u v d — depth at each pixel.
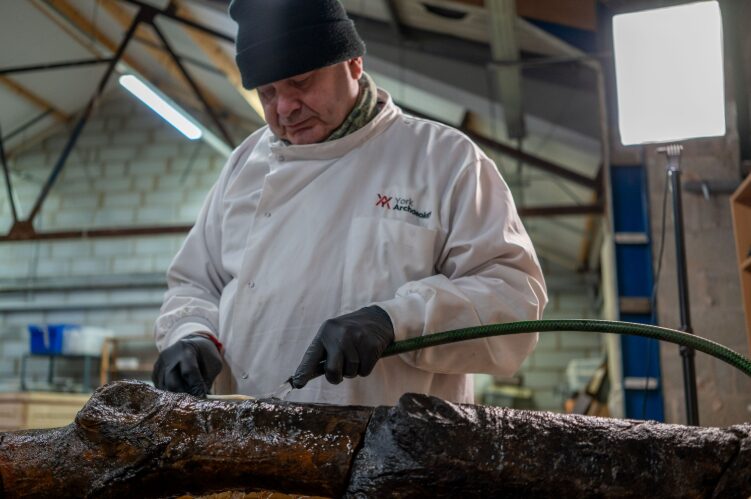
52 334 8.65
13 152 10.02
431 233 1.63
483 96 6.12
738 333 4.28
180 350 1.56
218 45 7.43
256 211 1.72
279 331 1.64
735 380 4.23
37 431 1.25
